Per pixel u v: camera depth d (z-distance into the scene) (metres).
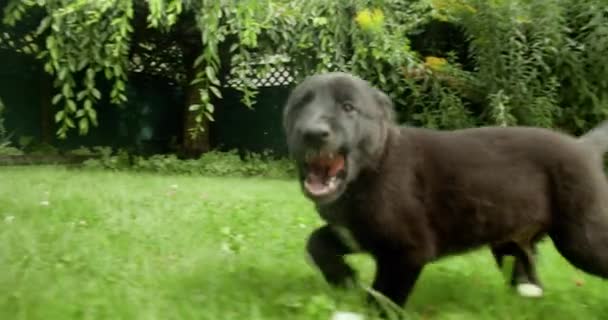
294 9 3.71
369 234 1.49
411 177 1.50
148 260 1.74
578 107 3.66
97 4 2.76
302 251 1.90
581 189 1.52
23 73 4.45
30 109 4.52
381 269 1.50
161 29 4.02
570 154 1.54
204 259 1.77
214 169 4.12
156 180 3.50
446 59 3.94
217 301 1.50
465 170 1.52
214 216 2.30
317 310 1.43
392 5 3.76
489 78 3.62
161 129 4.89
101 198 2.64
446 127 3.70
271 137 4.64
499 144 1.55
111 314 1.40
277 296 1.54
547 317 1.53
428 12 3.77
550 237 1.57
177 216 2.29
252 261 1.79
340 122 1.46
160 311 1.42
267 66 3.81
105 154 4.33
